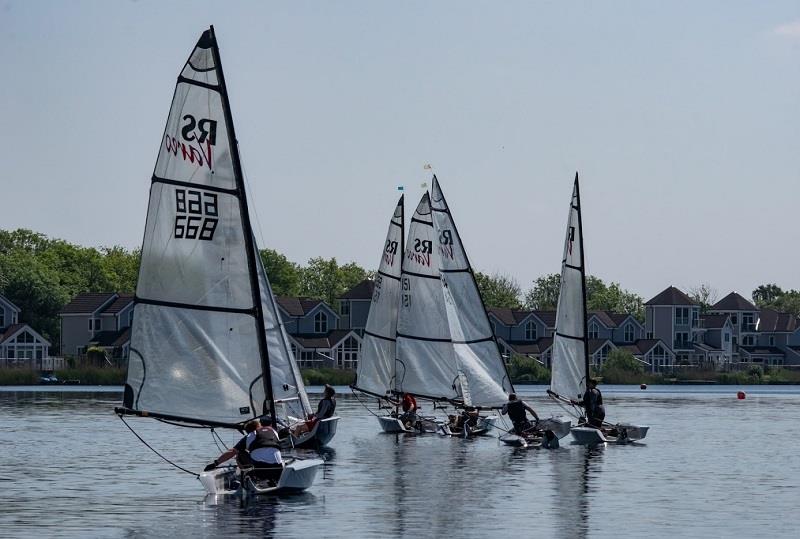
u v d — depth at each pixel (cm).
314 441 8331
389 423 10581
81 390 19812
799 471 7450
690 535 4972
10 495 6119
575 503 5872
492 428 10838
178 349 5353
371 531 4975
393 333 11100
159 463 7788
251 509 5544
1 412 13438
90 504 5769
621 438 9606
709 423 12581
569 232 9700
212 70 5353
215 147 5359
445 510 5575
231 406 5341
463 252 10294
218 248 5356
